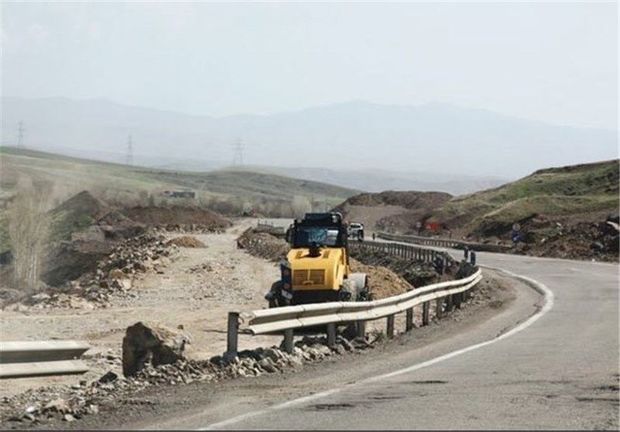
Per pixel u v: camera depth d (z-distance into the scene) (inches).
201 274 2283.5
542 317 1210.6
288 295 1113.4
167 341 752.3
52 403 552.7
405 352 848.3
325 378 676.1
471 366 736.3
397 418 498.3
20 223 4441.4
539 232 3821.4
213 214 7209.6
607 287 1731.1
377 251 3095.5
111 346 1083.9
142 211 6801.2
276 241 3464.6
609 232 3196.4
